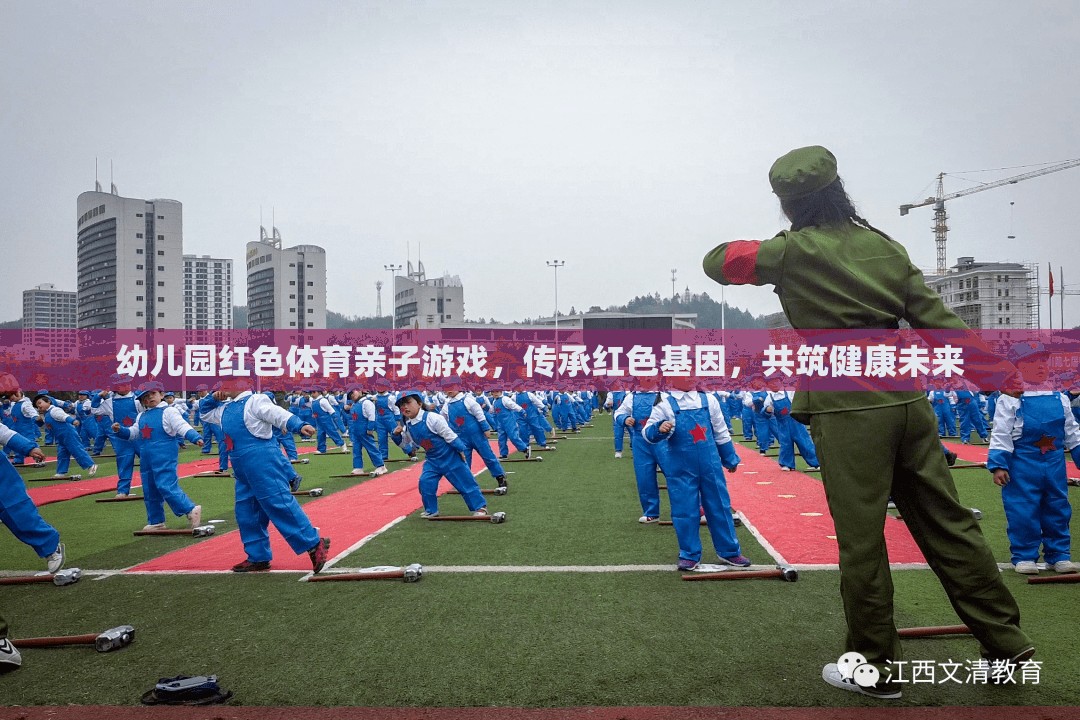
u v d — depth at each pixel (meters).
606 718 3.18
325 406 19.02
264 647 4.26
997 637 3.23
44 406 14.33
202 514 9.58
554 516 8.75
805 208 3.52
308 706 3.39
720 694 3.42
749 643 4.14
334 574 5.89
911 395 3.24
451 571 6.03
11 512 5.84
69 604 5.33
